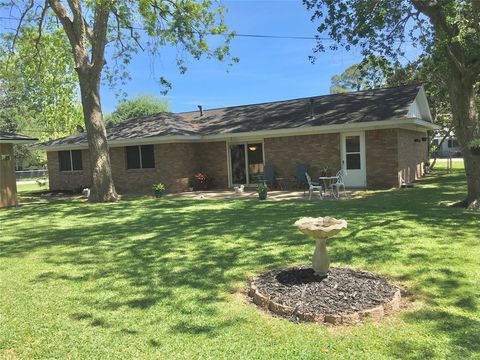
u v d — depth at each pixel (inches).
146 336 156.4
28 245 323.9
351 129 642.8
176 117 864.3
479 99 783.1
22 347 150.6
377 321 162.2
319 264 205.9
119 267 250.4
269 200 556.4
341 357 137.4
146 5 595.8
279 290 191.0
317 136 685.3
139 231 362.6
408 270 223.1
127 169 805.9
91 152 627.2
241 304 185.6
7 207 604.7
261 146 757.3
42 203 657.0
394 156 628.4
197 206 518.6
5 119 1914.4
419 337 148.9
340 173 599.8
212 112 905.5
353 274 210.2
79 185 882.8
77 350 147.3
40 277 235.3
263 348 144.9
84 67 621.3
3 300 198.7
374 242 283.4
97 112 627.5
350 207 444.8
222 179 792.3
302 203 502.9
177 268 243.0
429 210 403.5
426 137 932.6
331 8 461.4
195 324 165.5
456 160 1587.1
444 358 135.0
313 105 753.0
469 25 378.9
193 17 645.3
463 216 363.6
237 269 236.7
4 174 605.6
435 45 390.9
